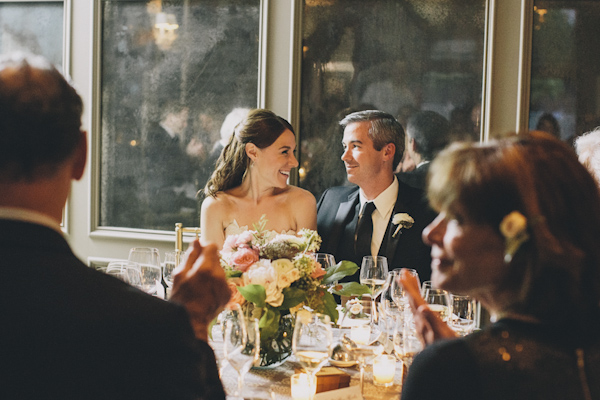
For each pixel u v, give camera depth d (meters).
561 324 0.86
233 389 1.70
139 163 3.92
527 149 0.88
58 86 0.81
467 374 0.85
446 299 1.70
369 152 2.90
